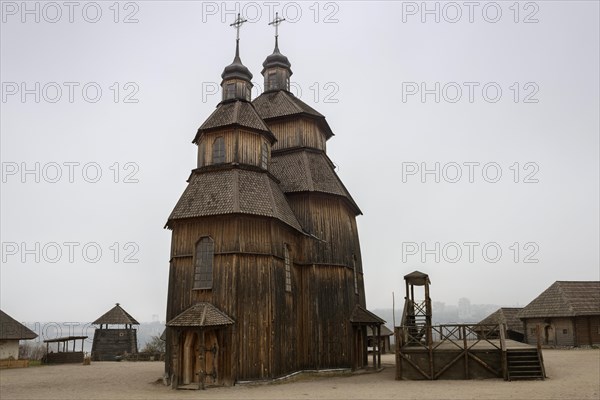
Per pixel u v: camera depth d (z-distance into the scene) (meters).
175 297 25.55
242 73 31.17
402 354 25.05
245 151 28.23
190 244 25.98
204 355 23.48
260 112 34.66
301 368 28.42
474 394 18.88
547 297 47.66
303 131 33.62
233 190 26.22
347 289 31.20
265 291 25.25
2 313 46.53
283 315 26.58
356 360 31.36
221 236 25.36
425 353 24.81
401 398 18.47
